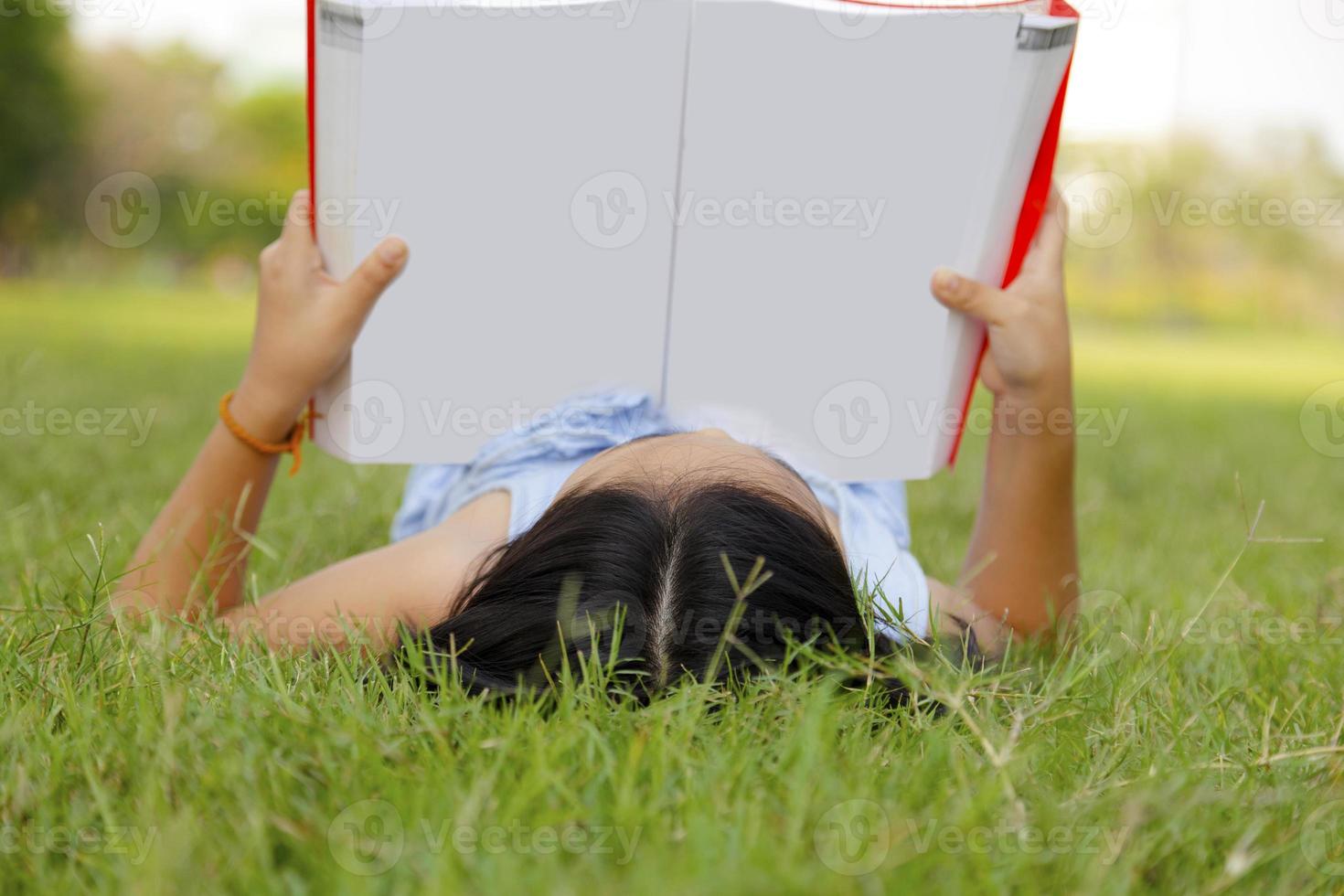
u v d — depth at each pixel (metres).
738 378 1.25
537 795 0.82
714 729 0.93
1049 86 1.15
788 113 1.16
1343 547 2.15
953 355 1.26
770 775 0.86
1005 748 0.87
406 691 0.99
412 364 1.23
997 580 1.36
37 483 2.04
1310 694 1.19
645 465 1.06
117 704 0.99
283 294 1.18
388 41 1.10
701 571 0.98
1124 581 1.73
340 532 1.76
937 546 1.91
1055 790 0.91
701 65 1.14
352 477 2.19
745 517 1.00
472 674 0.99
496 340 1.22
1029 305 1.24
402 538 1.62
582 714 0.90
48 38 9.91
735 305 1.23
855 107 1.16
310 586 1.23
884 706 1.03
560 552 1.00
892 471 1.29
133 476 2.18
